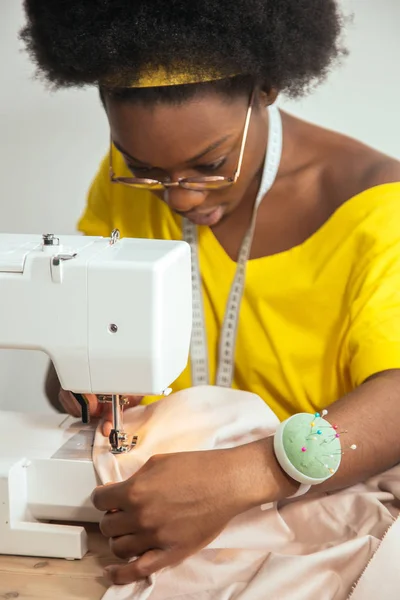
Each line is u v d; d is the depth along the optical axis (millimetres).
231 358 1700
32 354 2564
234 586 1044
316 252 1600
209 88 1288
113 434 1216
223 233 1688
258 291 1647
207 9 1228
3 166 2459
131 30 1231
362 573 1013
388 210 1530
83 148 2418
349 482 1185
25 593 1062
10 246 1193
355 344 1365
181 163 1354
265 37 1299
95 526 1220
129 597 1040
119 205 1791
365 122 2322
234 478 1090
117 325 1125
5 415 1354
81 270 1112
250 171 1472
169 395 1384
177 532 1070
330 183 1616
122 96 1303
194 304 1718
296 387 1633
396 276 1416
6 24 2324
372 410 1207
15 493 1158
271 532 1159
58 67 1378
